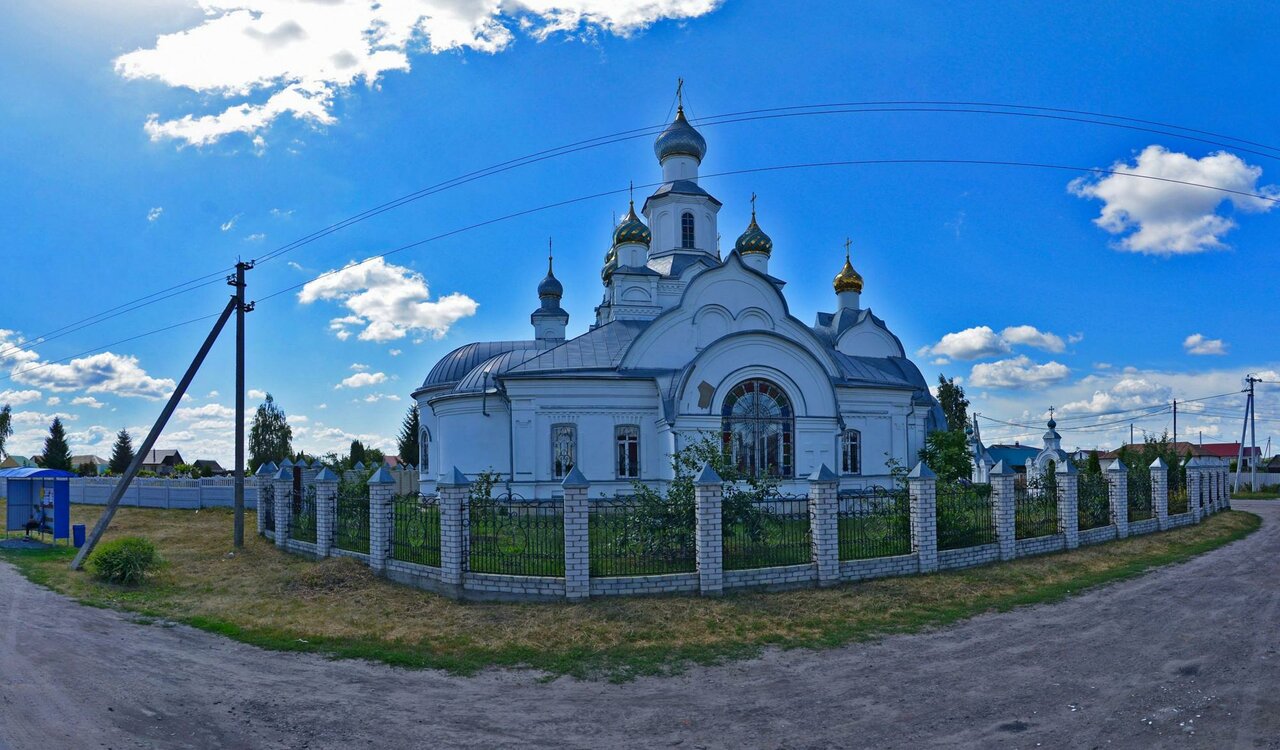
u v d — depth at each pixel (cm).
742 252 4131
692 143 3916
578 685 1160
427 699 1097
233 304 2625
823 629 1430
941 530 1966
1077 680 1115
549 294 4678
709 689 1131
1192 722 942
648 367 3119
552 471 3045
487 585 1622
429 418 3956
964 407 7206
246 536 2709
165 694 1096
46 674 1166
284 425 7744
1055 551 2195
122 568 1914
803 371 3102
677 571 1667
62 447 7800
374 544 1888
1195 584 1783
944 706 1027
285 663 1268
